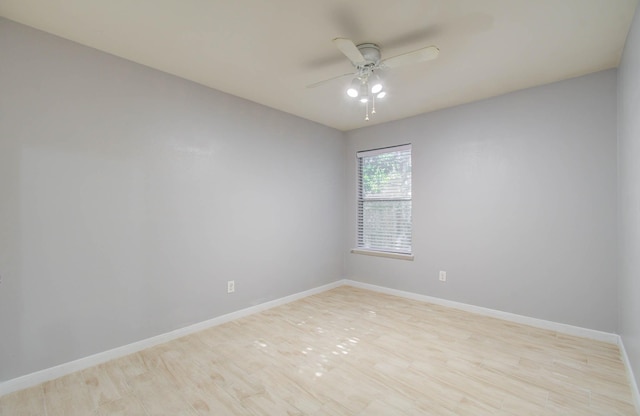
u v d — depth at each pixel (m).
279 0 1.74
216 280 3.06
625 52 2.17
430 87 2.96
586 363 2.28
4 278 1.95
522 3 1.76
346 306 3.62
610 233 2.60
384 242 4.25
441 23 1.95
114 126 2.40
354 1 1.74
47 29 2.06
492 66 2.54
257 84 2.94
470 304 3.40
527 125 3.01
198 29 2.04
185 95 2.82
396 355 2.42
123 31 2.08
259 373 2.18
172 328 2.74
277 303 3.65
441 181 3.61
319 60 2.47
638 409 1.75
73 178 2.21
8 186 1.97
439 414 1.74
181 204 2.80
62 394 1.94
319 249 4.23
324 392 1.95
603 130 2.63
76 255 2.23
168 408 1.81
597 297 2.67
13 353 1.98
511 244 3.12
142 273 2.56
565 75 2.72
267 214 3.55
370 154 4.33
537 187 2.96
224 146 3.13
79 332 2.24
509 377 2.10
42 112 2.09
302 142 3.98
